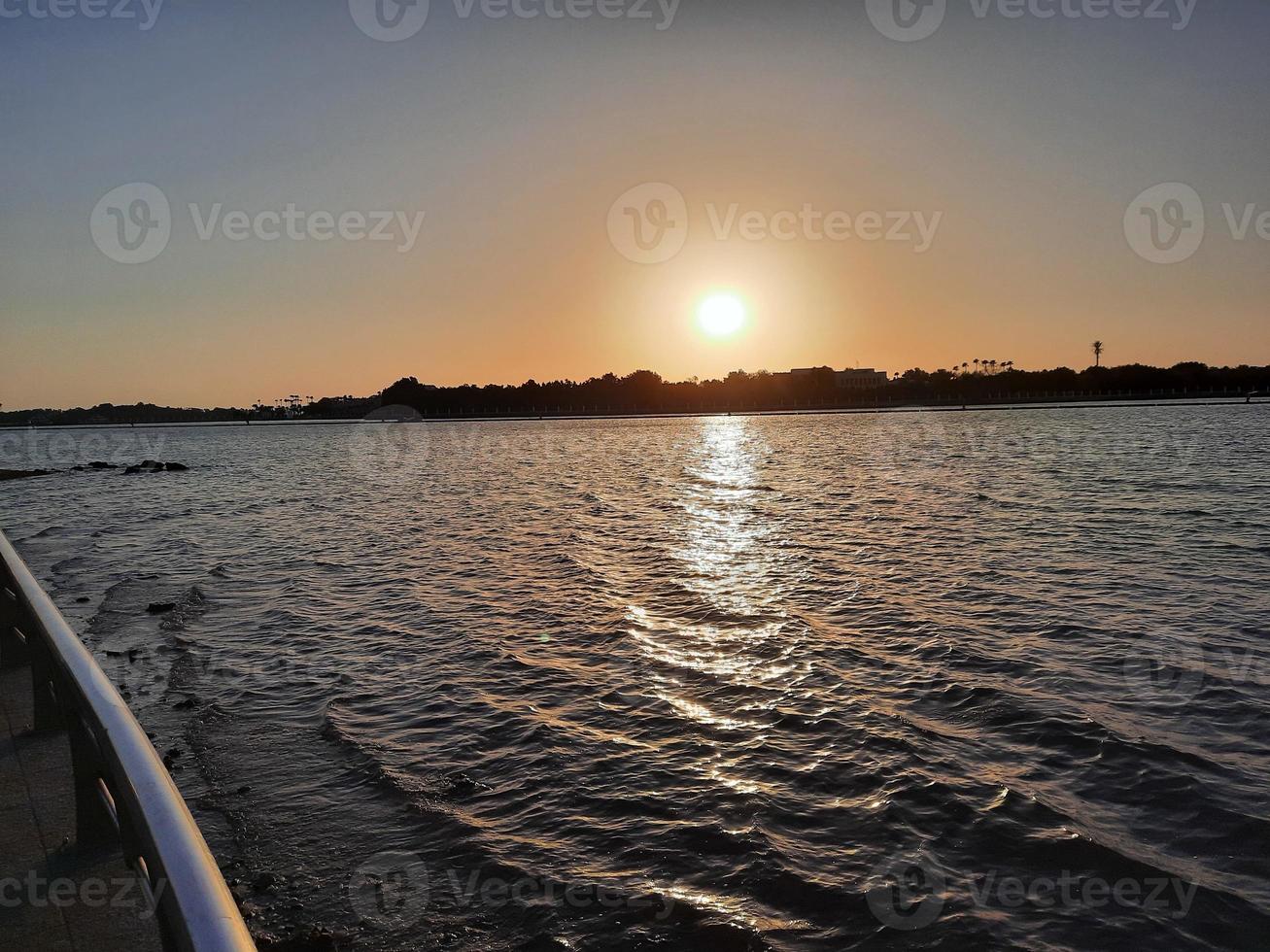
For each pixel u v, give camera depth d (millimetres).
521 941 6305
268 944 6340
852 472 53000
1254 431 90312
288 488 51906
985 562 20609
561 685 12000
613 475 57188
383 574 20844
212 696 11938
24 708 6188
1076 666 12227
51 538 30766
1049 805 8109
